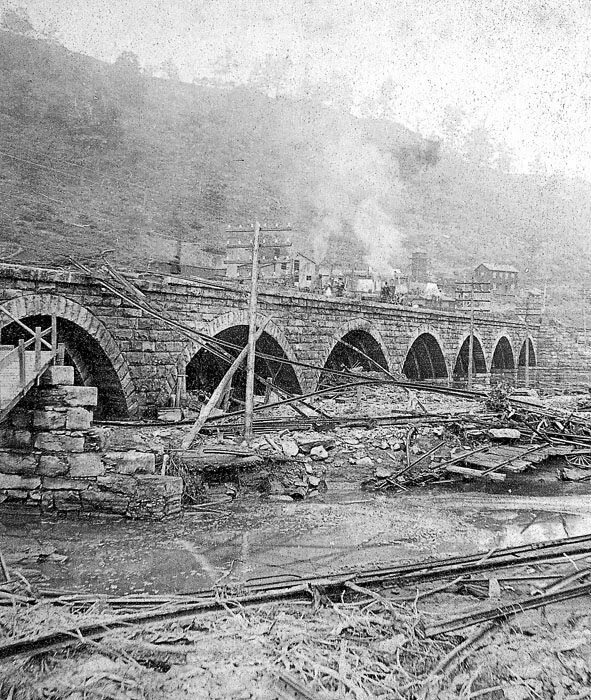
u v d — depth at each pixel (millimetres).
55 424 13898
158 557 11422
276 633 7547
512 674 6973
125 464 13930
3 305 18016
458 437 23656
